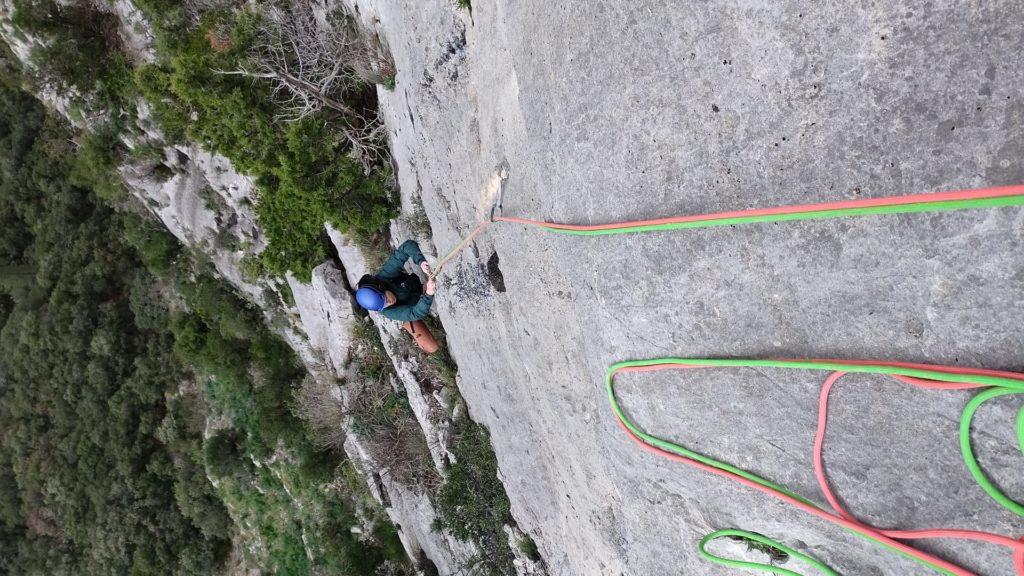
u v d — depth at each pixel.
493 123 3.80
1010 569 2.02
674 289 2.56
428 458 8.27
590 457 3.88
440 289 5.79
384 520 11.29
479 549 6.98
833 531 2.54
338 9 6.34
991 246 1.78
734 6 2.09
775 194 2.16
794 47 2.01
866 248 2.03
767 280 2.30
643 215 2.53
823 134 2.02
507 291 4.18
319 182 6.77
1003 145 1.70
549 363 3.93
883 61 1.85
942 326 1.94
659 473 3.05
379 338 8.71
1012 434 1.88
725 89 2.20
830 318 2.19
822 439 2.32
